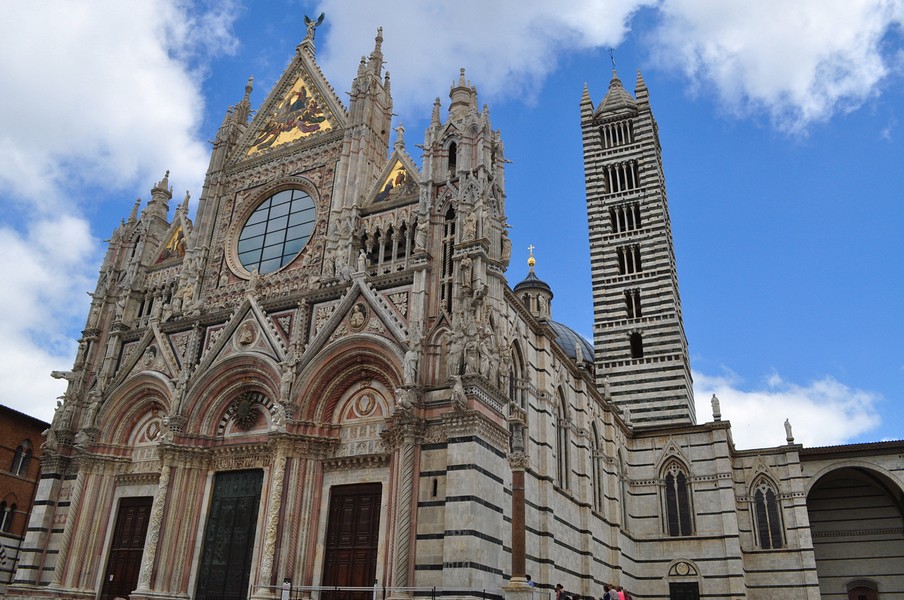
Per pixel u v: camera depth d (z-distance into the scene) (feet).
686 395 234.38
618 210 270.26
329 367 137.39
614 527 185.98
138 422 160.35
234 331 152.46
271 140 183.11
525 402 148.77
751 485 206.49
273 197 175.22
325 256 152.66
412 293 135.33
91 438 156.56
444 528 113.29
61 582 144.36
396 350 130.00
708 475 203.21
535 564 139.74
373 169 165.89
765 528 201.77
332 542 127.54
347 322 139.44
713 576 192.44
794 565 194.70
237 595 130.41
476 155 142.31
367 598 119.96
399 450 120.67
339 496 130.72
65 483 158.10
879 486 221.87
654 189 266.77
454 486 114.01
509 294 144.25
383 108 176.04
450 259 136.26
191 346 155.94
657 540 201.67
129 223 189.88
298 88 186.19
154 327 164.35
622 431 211.20
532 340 159.22
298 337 143.23
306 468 131.95
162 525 137.18
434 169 146.41
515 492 113.91
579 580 160.86
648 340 245.04
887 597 213.66
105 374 165.27
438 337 129.29
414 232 146.92
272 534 126.11
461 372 121.90
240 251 172.65
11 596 136.46
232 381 148.77
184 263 171.73
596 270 261.85
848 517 224.33
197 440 145.38
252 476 139.64
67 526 149.07
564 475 164.96
